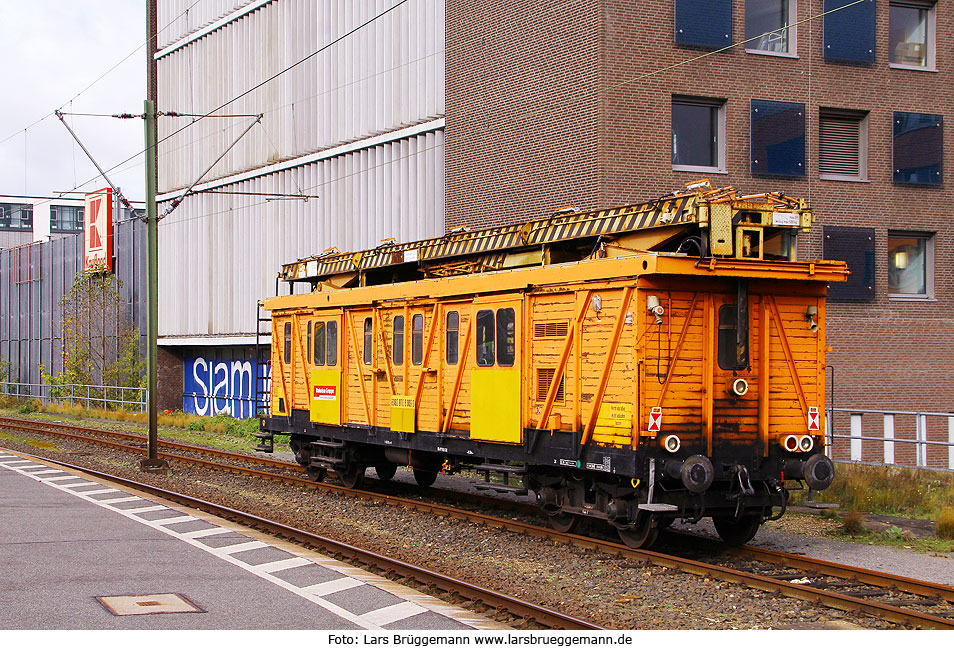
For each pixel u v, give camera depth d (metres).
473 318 13.95
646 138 21.12
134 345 41.72
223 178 35.97
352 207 29.64
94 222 44.66
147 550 11.47
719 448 11.41
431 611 8.84
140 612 8.57
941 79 23.73
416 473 17.95
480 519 13.80
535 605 8.85
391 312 15.93
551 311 12.51
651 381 11.04
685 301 11.28
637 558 11.21
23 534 12.44
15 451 23.72
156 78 40.66
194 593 9.33
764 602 9.32
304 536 12.34
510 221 23.23
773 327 11.73
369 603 9.06
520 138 22.95
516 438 13.00
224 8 35.97
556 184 21.89
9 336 53.47
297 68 32.16
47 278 49.50
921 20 23.91
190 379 39.81
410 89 26.94
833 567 10.45
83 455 23.34
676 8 21.41
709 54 21.67
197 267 37.72
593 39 20.91
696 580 10.24
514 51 23.17
